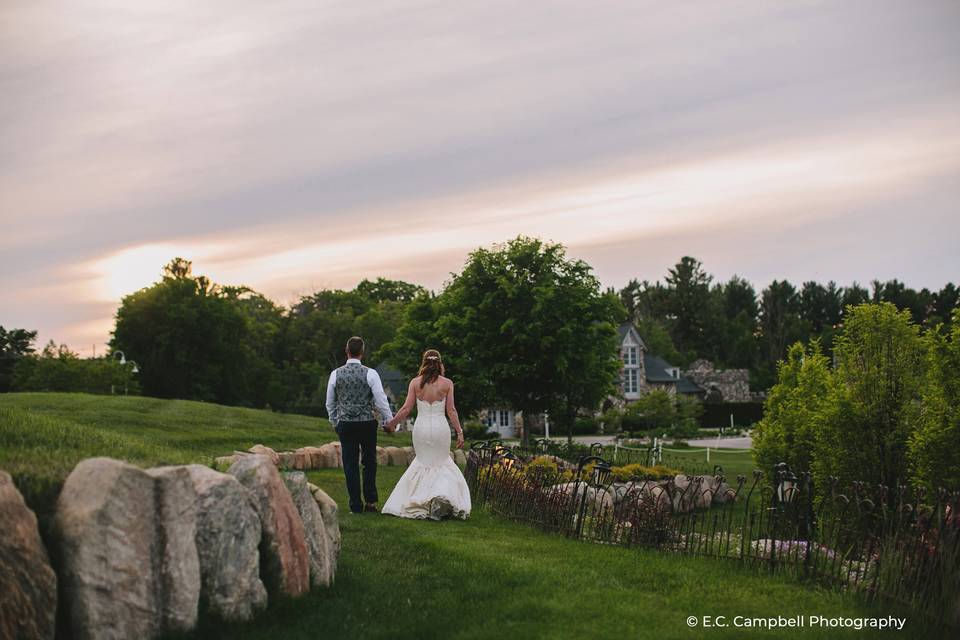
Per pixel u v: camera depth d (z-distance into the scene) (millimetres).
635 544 9062
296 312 99812
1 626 3977
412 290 119250
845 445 10047
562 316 32750
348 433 10938
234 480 5438
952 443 8406
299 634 5207
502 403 35000
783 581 7355
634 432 58125
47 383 49344
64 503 4594
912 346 9883
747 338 112812
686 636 5496
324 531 6602
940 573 6059
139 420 20453
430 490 10688
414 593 6469
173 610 4832
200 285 73125
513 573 7121
